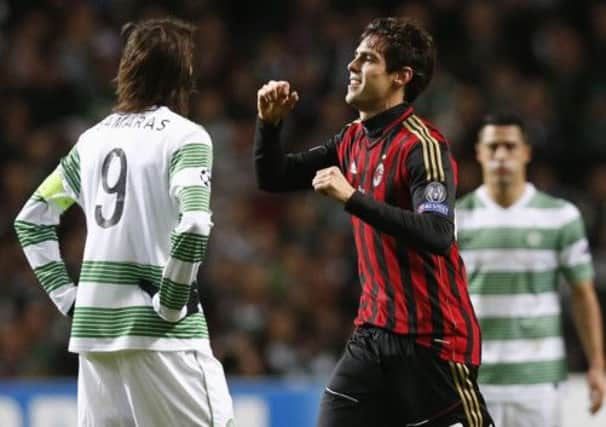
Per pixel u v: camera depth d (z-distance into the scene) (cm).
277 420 2961
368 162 1725
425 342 1703
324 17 4897
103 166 1689
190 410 1652
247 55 4781
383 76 1725
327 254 4084
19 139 4212
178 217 1659
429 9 4909
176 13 4794
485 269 2362
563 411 2914
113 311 1650
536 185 4394
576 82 4841
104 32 4634
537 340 2353
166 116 1681
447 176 1653
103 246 1664
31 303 3688
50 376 3491
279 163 1838
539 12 5022
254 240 4078
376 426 1753
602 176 4378
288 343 3678
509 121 2384
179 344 1645
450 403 1716
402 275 1705
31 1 4647
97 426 1683
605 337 3891
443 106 4478
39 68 4431
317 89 4634
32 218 1752
